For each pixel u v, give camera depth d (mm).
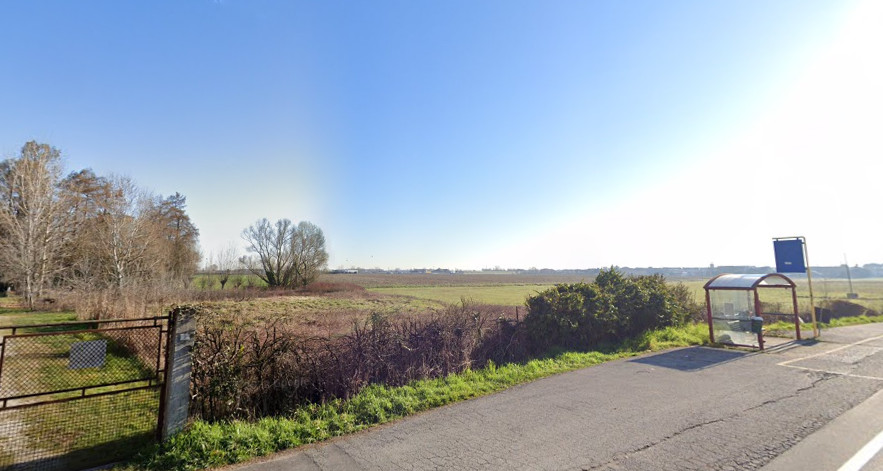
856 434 5254
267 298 39781
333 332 11938
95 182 42875
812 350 11125
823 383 7715
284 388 6621
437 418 6160
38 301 29438
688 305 16875
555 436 5371
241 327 7832
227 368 6230
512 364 9367
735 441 5090
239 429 5480
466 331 9820
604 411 6289
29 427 5809
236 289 45125
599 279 14547
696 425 5645
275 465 4723
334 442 5367
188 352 5547
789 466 4422
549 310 11297
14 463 4828
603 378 8266
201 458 4848
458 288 61312
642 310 13516
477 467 4555
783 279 12320
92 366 5078
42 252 30234
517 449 5000
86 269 33094
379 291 53125
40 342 9852
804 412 6102
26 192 31641
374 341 8188
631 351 11164
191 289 39094
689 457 4684
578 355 10312
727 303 12086
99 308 18078
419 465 4637
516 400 6930
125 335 8656
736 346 11711
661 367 9195
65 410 6445
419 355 8578
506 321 11000
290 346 7062
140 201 37938
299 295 44625
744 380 7992
